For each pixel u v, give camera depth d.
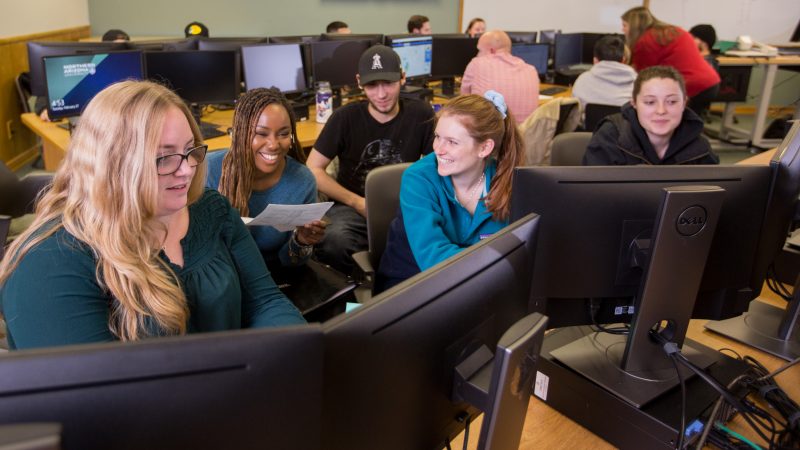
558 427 1.21
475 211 1.56
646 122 1.88
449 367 0.78
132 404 0.51
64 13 6.07
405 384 0.71
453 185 1.57
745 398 1.21
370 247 1.94
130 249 0.98
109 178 0.94
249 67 3.75
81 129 0.96
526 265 0.93
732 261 1.24
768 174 1.21
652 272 1.11
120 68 3.36
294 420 0.58
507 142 1.53
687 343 1.35
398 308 0.69
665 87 1.82
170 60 3.51
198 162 1.08
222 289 1.16
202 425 0.54
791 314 1.42
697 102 4.84
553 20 7.87
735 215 1.20
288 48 3.91
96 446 0.51
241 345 0.54
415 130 2.84
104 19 6.83
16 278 0.94
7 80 4.85
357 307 0.66
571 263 1.17
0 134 4.74
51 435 0.41
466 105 1.47
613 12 7.70
